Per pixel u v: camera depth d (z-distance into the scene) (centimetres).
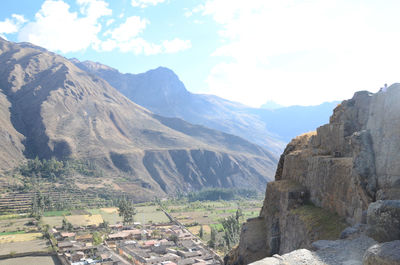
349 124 2878
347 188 2369
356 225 1944
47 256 12150
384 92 2066
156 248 12800
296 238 2686
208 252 12344
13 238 14650
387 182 1925
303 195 3033
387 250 1292
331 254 1628
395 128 1908
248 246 3403
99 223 18900
